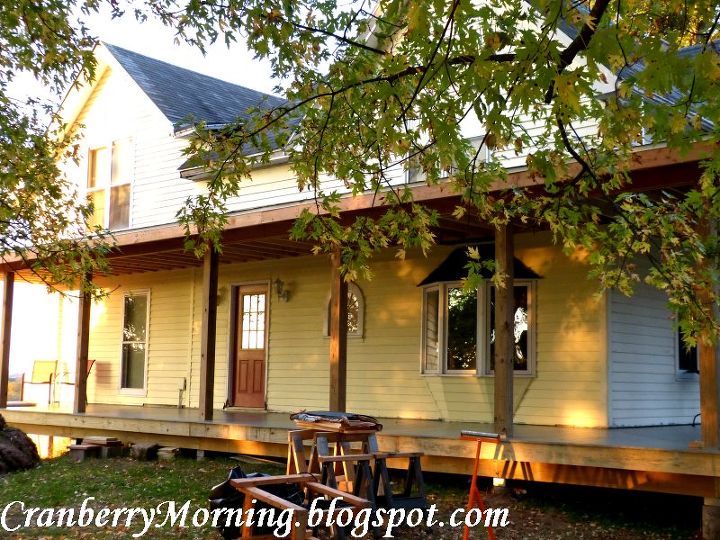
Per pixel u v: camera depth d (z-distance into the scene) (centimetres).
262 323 1409
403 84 606
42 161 858
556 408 1039
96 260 907
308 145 681
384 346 1217
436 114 570
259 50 655
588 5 614
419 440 894
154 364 1559
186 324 1514
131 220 1636
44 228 867
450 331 1134
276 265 1384
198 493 928
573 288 1039
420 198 858
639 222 549
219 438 1102
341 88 640
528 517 805
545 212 586
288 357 1351
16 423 1394
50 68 848
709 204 570
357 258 628
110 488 970
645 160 705
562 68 472
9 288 1435
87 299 1331
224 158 679
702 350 727
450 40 495
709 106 468
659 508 844
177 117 1598
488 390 1084
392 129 560
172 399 1517
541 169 551
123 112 1683
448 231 1030
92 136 1727
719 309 686
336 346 985
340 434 766
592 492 906
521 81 446
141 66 1741
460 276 1108
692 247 538
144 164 1634
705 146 666
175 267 1498
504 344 841
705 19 502
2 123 824
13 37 801
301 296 1345
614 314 1019
